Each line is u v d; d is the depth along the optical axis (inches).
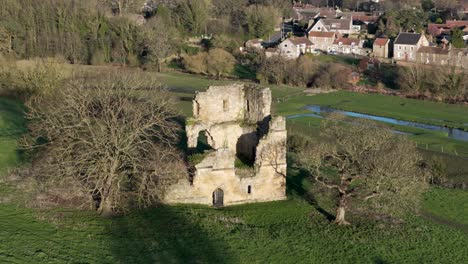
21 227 1759.4
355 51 7411.4
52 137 2409.0
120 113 2517.2
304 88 5708.7
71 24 6397.6
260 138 2357.3
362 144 2274.9
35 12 6205.7
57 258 1579.7
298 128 4008.4
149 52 6461.6
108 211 2055.9
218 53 6279.5
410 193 2058.3
